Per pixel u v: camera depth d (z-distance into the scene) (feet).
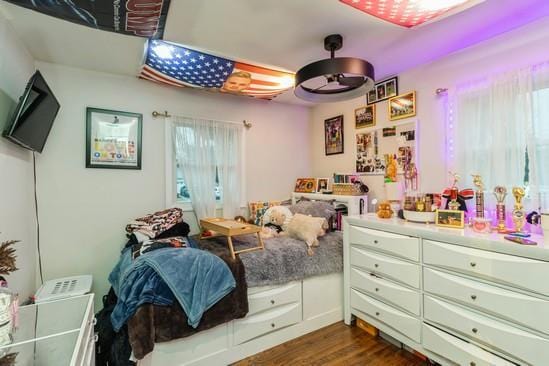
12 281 5.65
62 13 4.66
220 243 8.01
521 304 4.59
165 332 5.47
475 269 5.17
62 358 3.34
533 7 5.43
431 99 7.92
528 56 6.01
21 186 6.29
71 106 7.80
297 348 6.98
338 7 5.19
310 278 7.77
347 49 7.09
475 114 6.87
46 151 7.46
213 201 9.81
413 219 6.99
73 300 4.77
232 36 6.23
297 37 6.35
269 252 7.39
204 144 9.80
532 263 4.50
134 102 8.68
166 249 6.51
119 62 7.52
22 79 6.28
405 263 6.44
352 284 7.88
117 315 5.39
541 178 5.79
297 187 12.00
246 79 8.39
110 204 8.32
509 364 4.72
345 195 9.84
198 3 4.99
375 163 9.64
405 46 6.98
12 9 5.05
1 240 5.08
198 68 7.63
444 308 5.65
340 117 11.09
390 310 6.79
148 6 4.61
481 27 6.14
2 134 5.05
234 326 6.49
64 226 7.70
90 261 8.04
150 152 8.93
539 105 5.83
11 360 3.33
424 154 8.12
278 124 11.73
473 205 6.91
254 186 11.11
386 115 9.27
